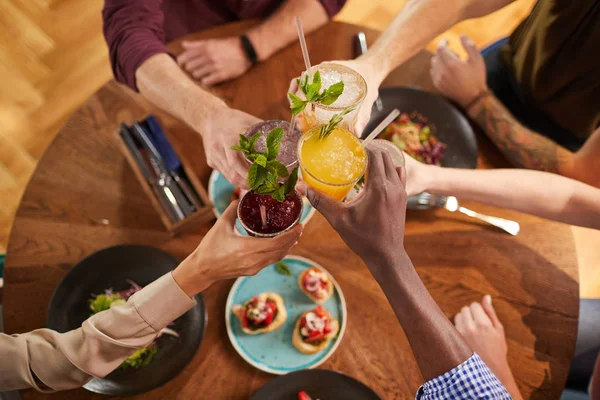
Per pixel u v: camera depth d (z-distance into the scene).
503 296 1.47
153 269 1.44
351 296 1.44
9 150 2.66
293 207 1.10
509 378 1.32
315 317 1.37
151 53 1.64
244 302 1.42
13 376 1.10
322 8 1.89
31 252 1.46
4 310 1.37
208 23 2.22
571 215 1.53
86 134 1.66
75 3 3.14
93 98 1.73
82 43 3.01
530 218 1.60
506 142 1.70
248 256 1.07
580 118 1.89
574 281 1.50
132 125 1.60
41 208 1.53
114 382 1.26
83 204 1.55
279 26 1.84
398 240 0.95
